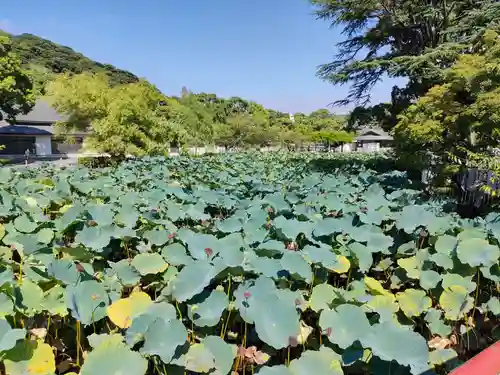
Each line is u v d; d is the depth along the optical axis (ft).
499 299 6.20
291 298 5.18
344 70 41.98
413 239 7.95
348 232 7.31
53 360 4.31
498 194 16.70
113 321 4.76
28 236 6.64
